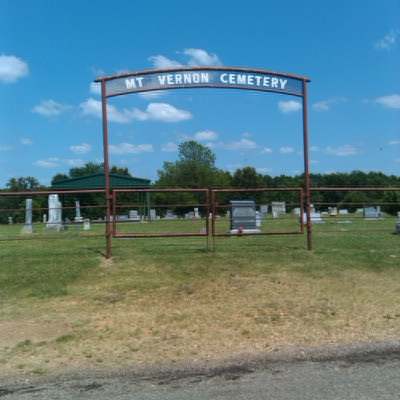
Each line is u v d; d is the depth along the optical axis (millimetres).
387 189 13219
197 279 9961
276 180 100062
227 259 11500
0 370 5961
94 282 9914
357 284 9789
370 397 4746
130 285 9641
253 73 12227
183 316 7965
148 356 6352
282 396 4844
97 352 6547
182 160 105125
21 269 10844
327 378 5348
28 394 5164
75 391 5207
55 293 9289
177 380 5449
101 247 13812
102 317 7992
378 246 13555
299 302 8641
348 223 25219
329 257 11805
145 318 7902
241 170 101125
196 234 12484
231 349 6555
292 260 11484
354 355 6207
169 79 11875
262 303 8570
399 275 10508
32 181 96625
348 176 89625
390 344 6656
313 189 12797
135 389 5199
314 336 7051
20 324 7730
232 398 4840
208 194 12508
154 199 69250
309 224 12758
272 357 6188
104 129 11750
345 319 7816
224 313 8086
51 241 16125
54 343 6914
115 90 11727
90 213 45656
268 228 21625
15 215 39625
